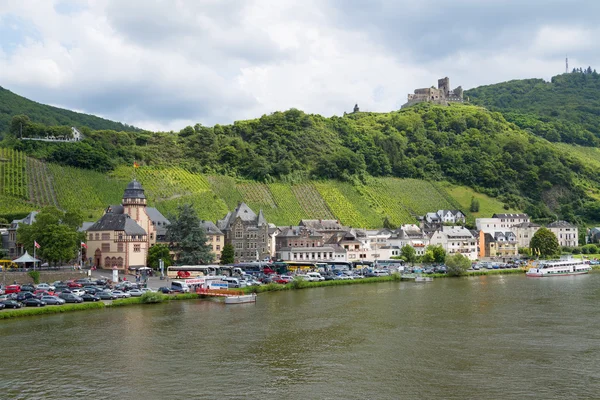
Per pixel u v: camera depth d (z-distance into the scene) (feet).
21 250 613.11
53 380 233.96
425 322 352.08
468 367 252.21
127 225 568.00
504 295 476.95
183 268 552.00
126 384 229.45
